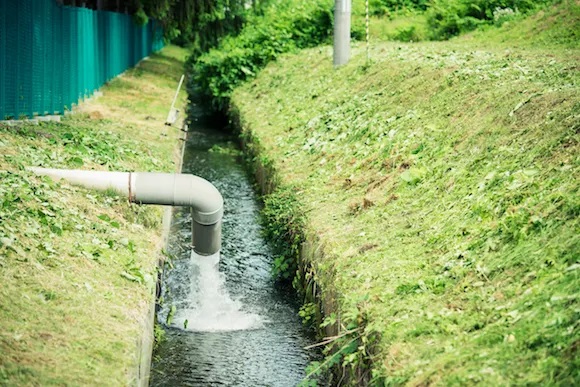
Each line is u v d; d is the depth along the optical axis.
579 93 10.00
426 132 11.97
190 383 8.52
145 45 43.06
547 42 20.92
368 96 16.62
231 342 9.67
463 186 9.38
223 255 13.12
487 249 7.49
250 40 31.31
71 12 18.88
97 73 24.12
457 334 6.39
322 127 16.47
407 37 28.56
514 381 5.32
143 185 10.81
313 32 31.09
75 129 14.60
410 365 6.15
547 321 5.78
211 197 10.98
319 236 10.18
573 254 6.51
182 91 30.06
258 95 25.78
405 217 9.60
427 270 7.87
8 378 5.68
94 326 6.92
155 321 9.77
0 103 13.27
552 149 8.62
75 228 9.12
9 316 6.60
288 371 8.87
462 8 27.94
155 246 9.97
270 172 15.58
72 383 5.88
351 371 7.31
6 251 7.64
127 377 6.23
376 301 7.52
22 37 14.39
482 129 10.49
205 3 29.94
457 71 14.36
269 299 11.25
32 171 10.32
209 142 24.77
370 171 12.23
